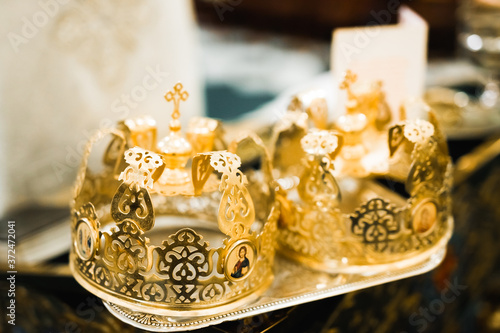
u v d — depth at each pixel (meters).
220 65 1.69
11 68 1.08
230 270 0.90
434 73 1.50
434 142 0.97
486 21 1.33
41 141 1.13
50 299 0.99
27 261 1.02
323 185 0.96
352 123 1.06
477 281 1.25
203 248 0.89
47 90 1.13
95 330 0.97
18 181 1.12
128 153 0.90
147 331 0.92
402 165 1.09
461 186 1.16
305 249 0.98
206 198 1.12
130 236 0.89
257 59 1.76
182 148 0.96
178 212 1.12
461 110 1.30
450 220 1.04
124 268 0.90
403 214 0.96
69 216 1.12
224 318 0.89
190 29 1.34
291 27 2.07
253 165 1.20
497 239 1.29
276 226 0.96
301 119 1.05
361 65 1.11
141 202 0.88
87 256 0.92
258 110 1.37
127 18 1.21
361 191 1.14
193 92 1.35
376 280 0.95
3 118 1.09
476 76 1.48
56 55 1.13
